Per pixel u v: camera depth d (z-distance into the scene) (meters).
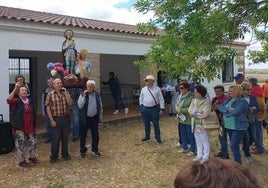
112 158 8.54
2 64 10.38
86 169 7.67
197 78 5.73
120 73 19.22
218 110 7.69
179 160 8.32
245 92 7.96
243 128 6.88
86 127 8.52
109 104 18.52
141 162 8.20
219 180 0.91
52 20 12.24
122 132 11.83
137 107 17.31
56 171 7.52
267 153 8.73
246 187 0.91
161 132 11.76
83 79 10.41
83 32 12.56
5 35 10.43
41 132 10.77
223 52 5.76
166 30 6.32
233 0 5.86
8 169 7.70
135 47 14.94
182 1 6.04
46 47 11.52
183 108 8.74
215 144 9.79
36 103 14.59
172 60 5.64
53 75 10.11
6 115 10.42
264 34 6.50
